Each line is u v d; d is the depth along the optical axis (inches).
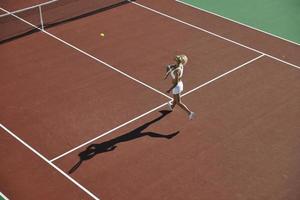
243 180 494.3
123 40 744.3
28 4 856.3
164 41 743.7
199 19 809.5
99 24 786.2
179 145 539.2
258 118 584.4
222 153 529.3
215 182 491.2
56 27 773.9
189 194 476.4
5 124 568.4
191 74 665.0
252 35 769.6
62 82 644.7
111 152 527.5
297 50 731.4
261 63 694.5
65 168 505.0
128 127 564.7
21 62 685.9
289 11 852.6
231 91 631.8
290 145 542.3
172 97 617.9
